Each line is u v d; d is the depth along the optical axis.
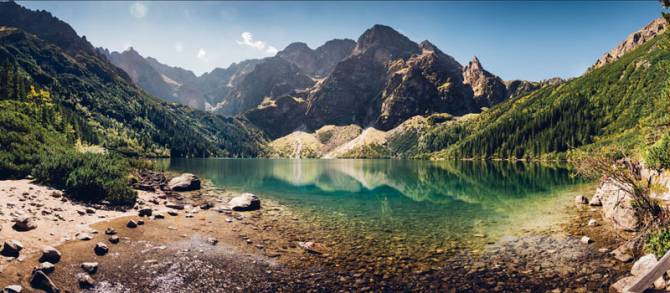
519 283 14.86
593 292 13.67
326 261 17.88
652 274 8.20
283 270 16.42
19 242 15.75
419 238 22.84
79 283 13.54
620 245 19.45
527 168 103.38
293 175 88.31
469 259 18.25
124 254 17.14
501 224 27.12
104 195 28.06
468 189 53.03
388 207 36.38
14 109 63.09
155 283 14.24
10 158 32.12
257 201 34.31
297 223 27.41
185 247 19.19
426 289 14.43
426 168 125.06
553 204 35.69
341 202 40.25
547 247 20.08
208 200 37.81
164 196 36.78
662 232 15.59
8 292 11.93
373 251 19.77
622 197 23.95
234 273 15.84
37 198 23.95
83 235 18.59
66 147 48.84
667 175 21.61
